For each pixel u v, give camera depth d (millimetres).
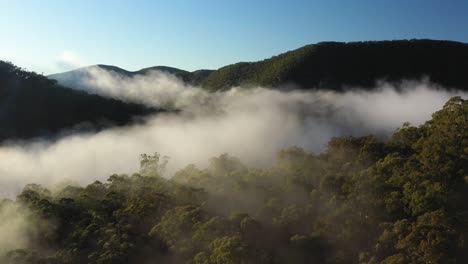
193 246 44906
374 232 42031
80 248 47219
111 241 46844
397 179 44562
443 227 36625
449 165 43156
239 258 40219
